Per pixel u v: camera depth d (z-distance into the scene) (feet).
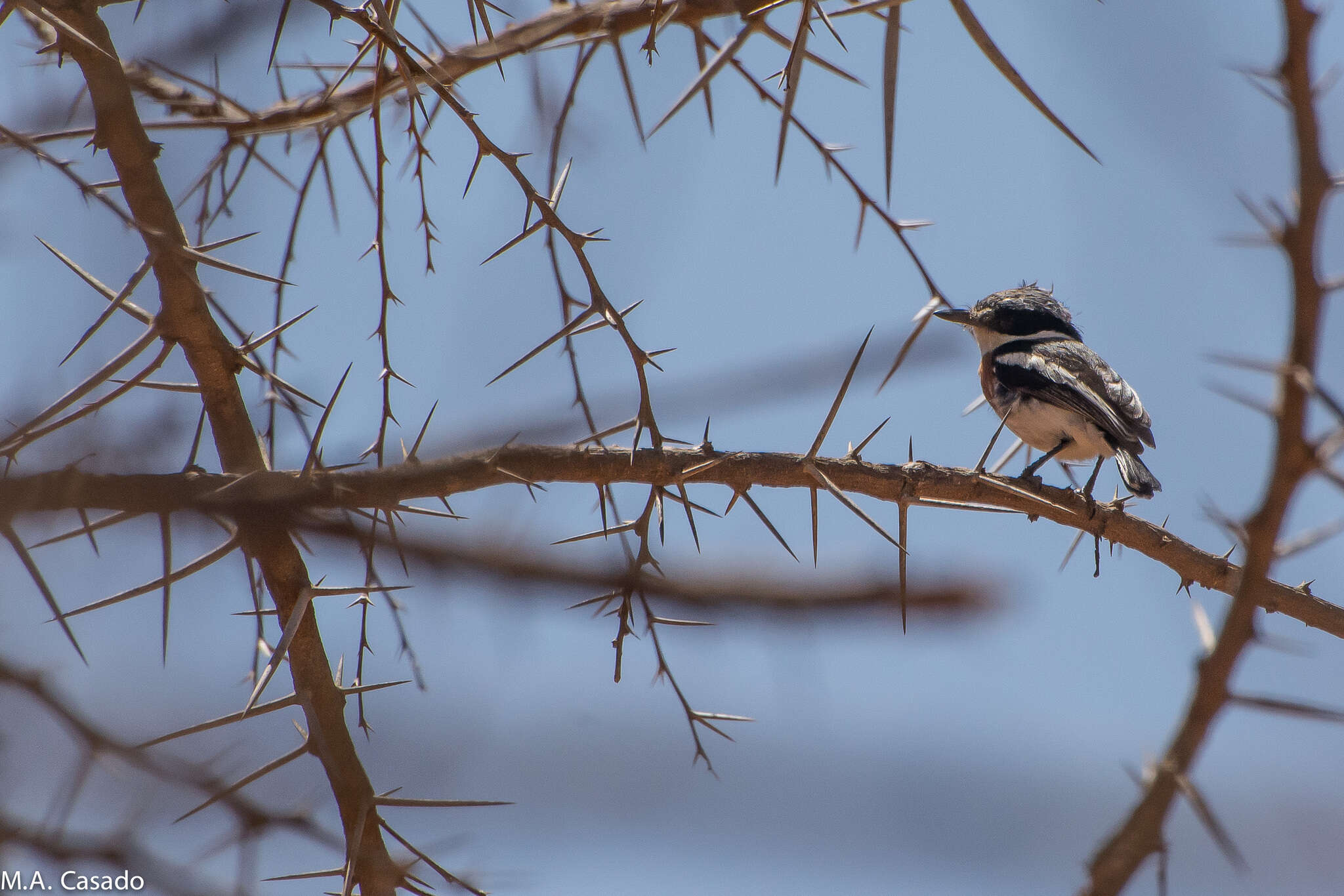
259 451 20.02
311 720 16.65
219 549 12.91
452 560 9.36
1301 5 12.74
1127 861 12.80
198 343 19.07
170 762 11.14
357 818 17.98
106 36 18.69
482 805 10.12
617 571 9.38
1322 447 13.41
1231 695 13.71
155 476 16.11
